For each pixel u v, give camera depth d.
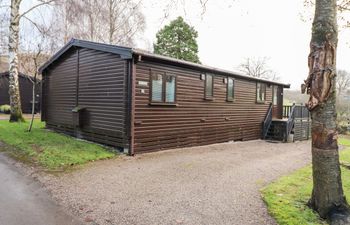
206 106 10.43
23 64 15.41
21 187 4.71
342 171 6.79
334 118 3.85
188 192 4.71
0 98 20.81
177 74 9.10
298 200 4.35
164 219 3.62
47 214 3.68
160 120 8.58
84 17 18.30
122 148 8.02
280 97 15.95
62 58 10.91
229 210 3.96
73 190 4.62
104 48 8.27
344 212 3.70
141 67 7.89
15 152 7.26
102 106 8.69
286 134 13.15
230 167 6.77
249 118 13.09
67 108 10.56
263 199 4.41
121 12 19.77
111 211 3.82
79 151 7.49
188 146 9.70
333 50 3.78
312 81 3.86
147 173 5.88
